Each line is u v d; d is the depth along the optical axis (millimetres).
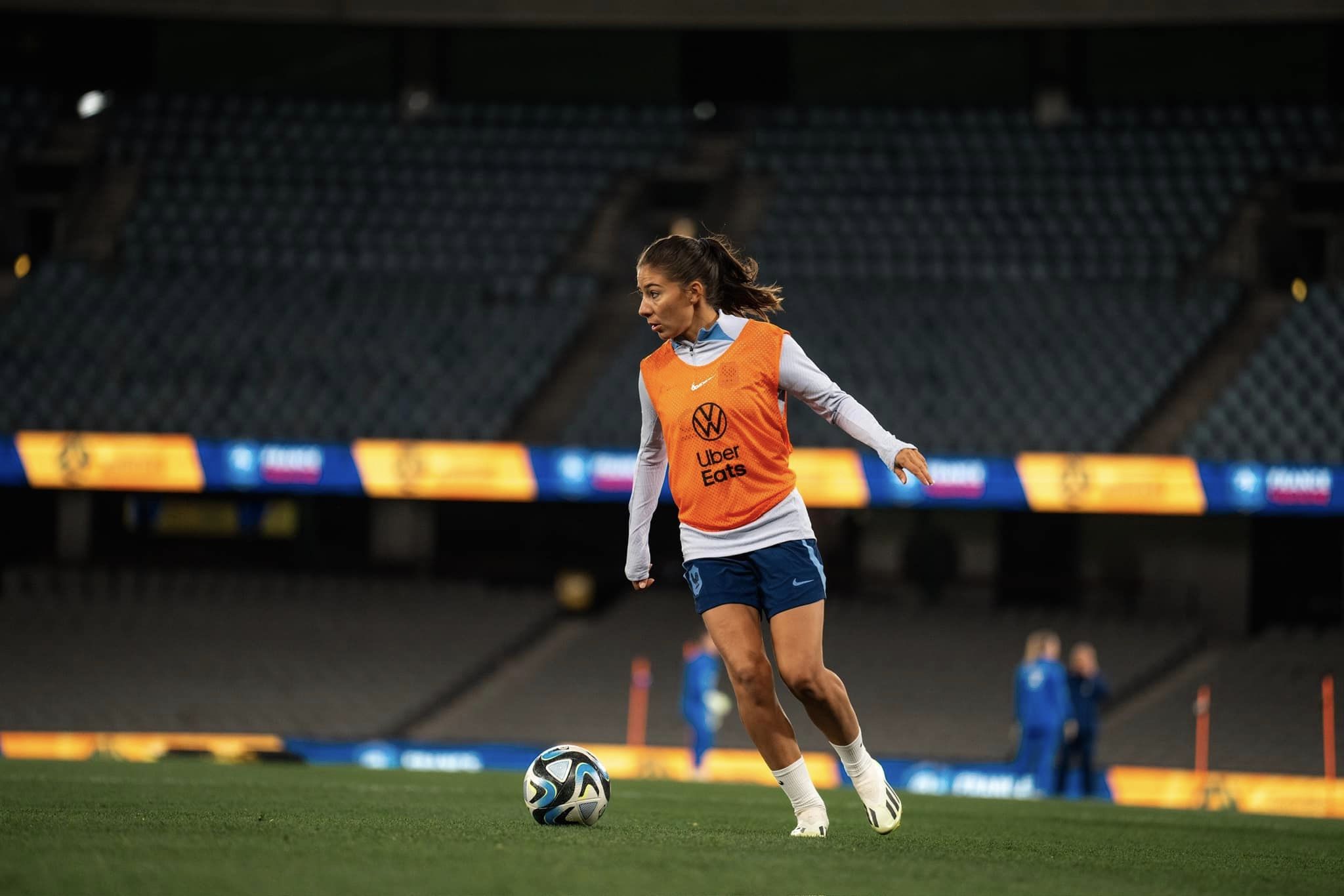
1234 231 86938
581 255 89375
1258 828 26875
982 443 76562
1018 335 82375
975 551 77750
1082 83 95125
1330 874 15703
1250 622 74750
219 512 81812
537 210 91375
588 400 80062
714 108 97500
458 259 88375
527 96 98000
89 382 80250
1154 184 89812
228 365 81688
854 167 93188
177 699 70625
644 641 75625
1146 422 76812
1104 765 65938
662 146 94938
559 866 12719
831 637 74125
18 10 87250
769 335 16219
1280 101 92562
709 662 57438
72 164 92250
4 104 93688
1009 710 68562
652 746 68938
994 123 94562
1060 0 84250
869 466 69125
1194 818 30516
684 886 11711
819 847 15883
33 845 13297
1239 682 70250
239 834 15047
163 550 81625
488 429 78250
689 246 16297
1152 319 82500
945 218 89625
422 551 81062
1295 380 77688
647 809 24578
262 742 63781
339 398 80062
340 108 96438
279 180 92250
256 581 78938
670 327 16359
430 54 96062
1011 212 89625
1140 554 76750
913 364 80875
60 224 89500
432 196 91812
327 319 84625
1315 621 75562
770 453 16062
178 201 90812
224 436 78438
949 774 60688
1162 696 70000
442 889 11094
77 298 84875
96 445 71625
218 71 97375
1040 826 24016
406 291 86438
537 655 75375
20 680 71188
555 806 18109
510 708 71000
